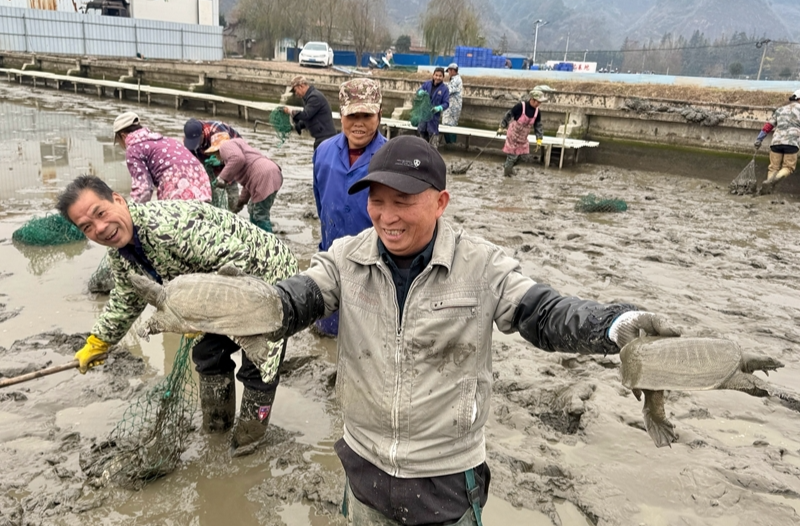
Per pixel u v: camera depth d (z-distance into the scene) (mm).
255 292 1874
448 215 8930
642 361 1630
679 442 3662
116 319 3168
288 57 56656
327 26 54500
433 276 2012
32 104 22375
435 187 1942
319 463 3445
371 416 2104
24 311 5098
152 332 1845
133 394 4023
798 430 3846
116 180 10391
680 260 7203
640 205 10430
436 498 2070
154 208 2955
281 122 11383
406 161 1903
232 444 3521
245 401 3412
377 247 2080
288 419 3877
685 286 6332
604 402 4059
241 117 21094
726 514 3074
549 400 4078
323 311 2141
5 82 32312
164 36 44188
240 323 1832
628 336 1705
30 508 3025
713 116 13484
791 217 10023
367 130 4094
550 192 11297
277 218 8297
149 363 4465
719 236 8516
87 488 3182
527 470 3422
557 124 15602
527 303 1960
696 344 1638
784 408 4082
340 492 3201
